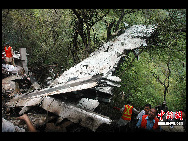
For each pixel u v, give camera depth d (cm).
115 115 467
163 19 721
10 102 384
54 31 789
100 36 853
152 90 670
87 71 462
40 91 394
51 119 342
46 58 713
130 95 606
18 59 642
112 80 411
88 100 387
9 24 812
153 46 689
